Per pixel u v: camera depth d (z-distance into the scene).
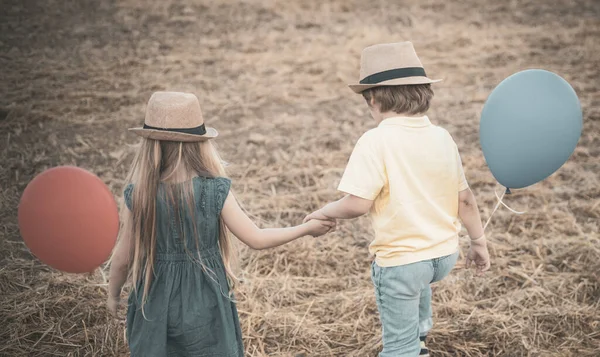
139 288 2.36
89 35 8.43
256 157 5.47
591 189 4.89
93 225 2.20
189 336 2.35
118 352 3.20
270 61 7.81
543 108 2.48
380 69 2.53
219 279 2.39
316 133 5.94
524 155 2.54
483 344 3.25
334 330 3.38
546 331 3.34
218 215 2.38
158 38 8.48
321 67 7.63
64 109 6.31
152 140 2.34
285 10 9.78
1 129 5.82
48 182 2.18
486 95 6.79
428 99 2.55
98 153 5.51
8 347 3.20
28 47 7.92
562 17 9.48
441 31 8.86
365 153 2.46
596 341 3.26
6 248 4.07
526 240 4.21
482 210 4.60
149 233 2.31
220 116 6.32
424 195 2.49
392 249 2.49
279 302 3.62
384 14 9.66
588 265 3.91
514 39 8.53
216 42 8.41
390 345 2.56
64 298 3.57
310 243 4.18
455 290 3.67
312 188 4.93
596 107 6.43
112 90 6.82
